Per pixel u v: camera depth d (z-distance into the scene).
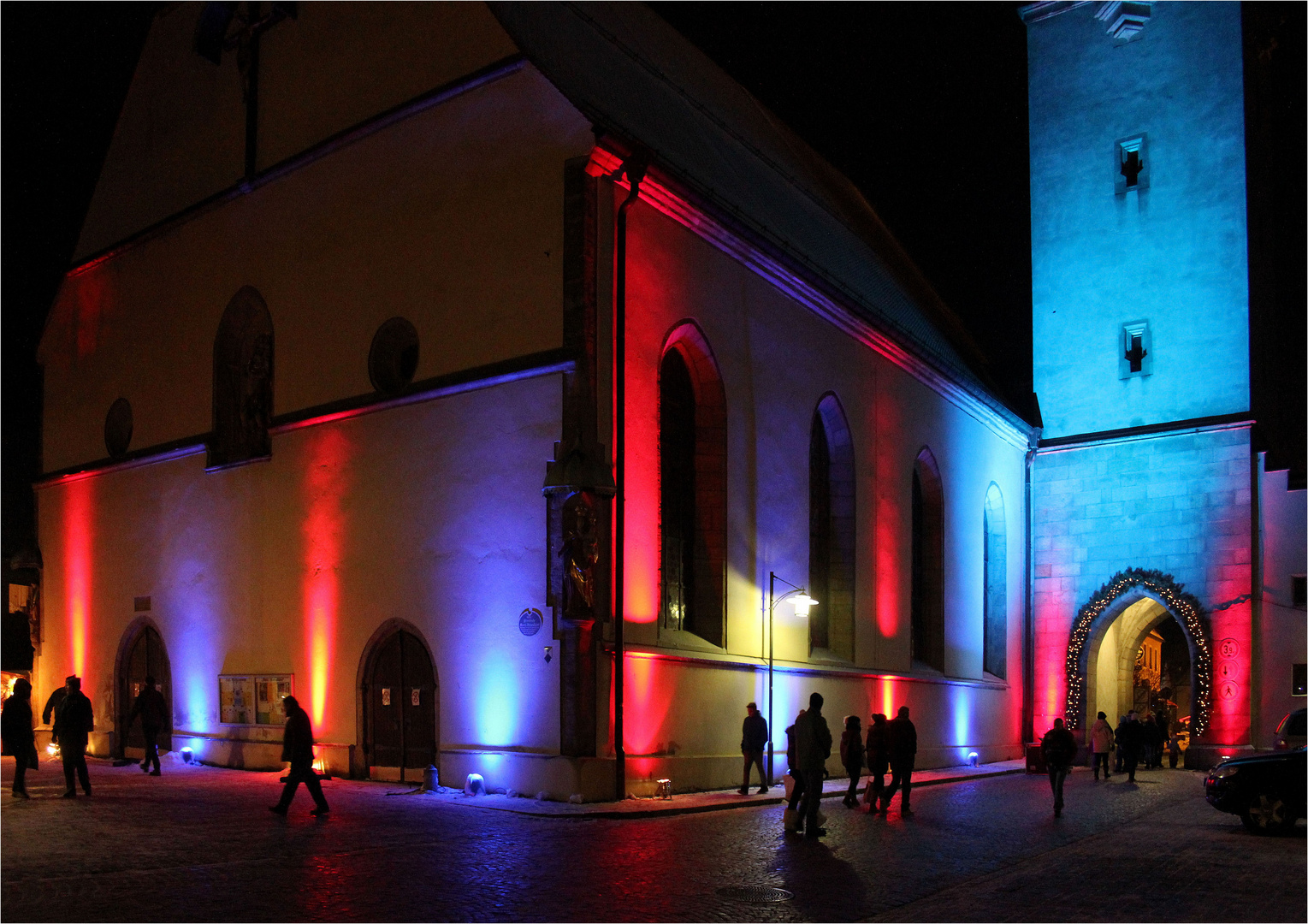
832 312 28.83
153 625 28.06
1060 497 39.59
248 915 10.27
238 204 27.58
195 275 28.52
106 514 30.08
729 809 19.72
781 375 26.58
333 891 11.37
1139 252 39.34
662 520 23.19
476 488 21.73
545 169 21.47
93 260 31.66
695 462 24.39
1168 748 41.41
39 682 31.27
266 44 27.42
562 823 17.19
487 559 21.38
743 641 24.36
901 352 31.94
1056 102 41.69
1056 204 41.25
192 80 29.52
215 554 26.75
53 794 18.94
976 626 36.12
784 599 25.91
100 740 28.84
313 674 24.02
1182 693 53.06
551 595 20.23
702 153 26.86
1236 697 35.09
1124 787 26.73
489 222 22.19
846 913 11.13
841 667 27.75
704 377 24.44
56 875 11.81
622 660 20.55
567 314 20.73
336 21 25.70
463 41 23.06
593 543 20.20
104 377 30.98
